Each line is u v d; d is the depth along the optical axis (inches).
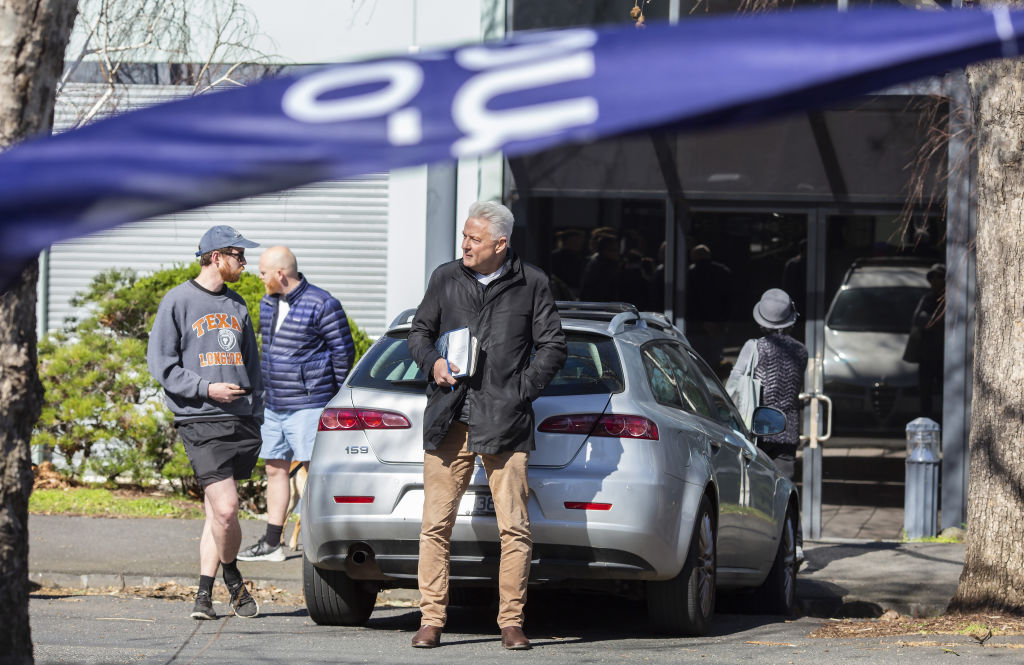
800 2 1111.0
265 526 1155.3
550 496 657.0
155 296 1282.0
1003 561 775.7
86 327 1288.1
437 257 1337.4
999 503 775.7
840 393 1296.8
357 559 686.5
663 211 1306.6
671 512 669.3
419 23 1320.1
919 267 1288.1
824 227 1294.3
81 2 1263.5
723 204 1302.9
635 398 679.7
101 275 1300.4
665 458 671.1
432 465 649.6
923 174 1212.5
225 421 732.0
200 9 1296.8
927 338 1288.1
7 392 329.7
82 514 1167.6
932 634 709.3
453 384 628.4
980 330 785.6
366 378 707.4
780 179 1294.3
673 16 1293.1
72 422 1268.5
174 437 1272.1
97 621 748.6
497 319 635.5
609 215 1311.5
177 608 816.9
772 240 1300.4
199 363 731.4
